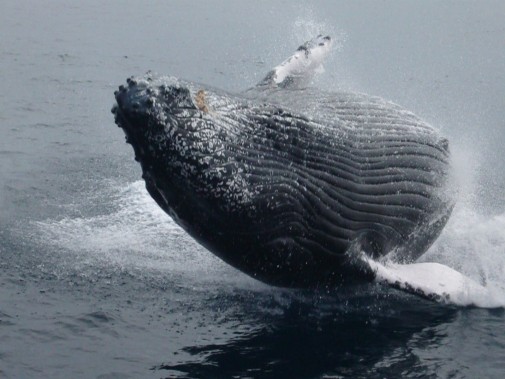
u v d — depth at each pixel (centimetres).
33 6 17000
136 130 3444
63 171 6069
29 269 4375
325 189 3906
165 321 3900
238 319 3956
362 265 4028
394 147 4209
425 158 4344
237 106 3675
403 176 4225
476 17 15138
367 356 3619
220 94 3656
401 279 4012
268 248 3831
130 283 4272
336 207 3959
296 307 4103
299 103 4034
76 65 10819
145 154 3516
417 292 4016
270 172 3706
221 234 3731
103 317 3891
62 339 3681
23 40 12812
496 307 4109
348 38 12744
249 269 3950
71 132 7288
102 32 13788
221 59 11338
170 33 13675
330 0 17112
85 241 4781
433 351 3662
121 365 3491
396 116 4322
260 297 4188
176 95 3447
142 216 5197
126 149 6756
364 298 4225
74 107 8369
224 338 3766
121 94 3431
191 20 15112
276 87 4231
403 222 4284
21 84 9456
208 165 3509
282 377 3431
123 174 6053
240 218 3666
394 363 3556
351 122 4119
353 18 14800
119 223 5078
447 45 12312
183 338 3750
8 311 3912
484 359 3597
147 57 11475
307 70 4675
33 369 3438
